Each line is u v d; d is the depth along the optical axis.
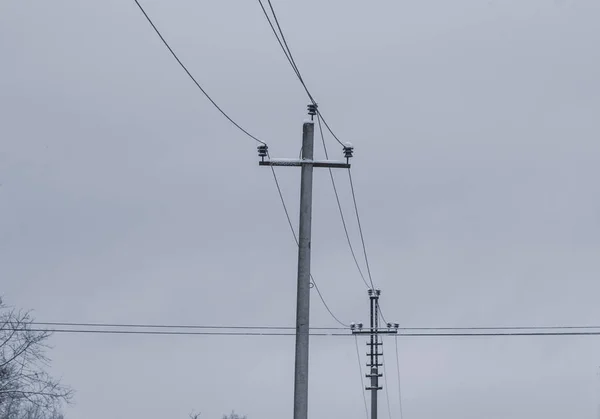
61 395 56.78
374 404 102.81
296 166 40.41
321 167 40.47
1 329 56.25
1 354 56.38
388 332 101.69
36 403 56.34
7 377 55.72
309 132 40.38
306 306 38.97
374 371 103.62
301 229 39.69
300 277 39.19
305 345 38.62
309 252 39.44
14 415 60.34
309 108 40.56
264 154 40.31
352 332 102.06
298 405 38.22
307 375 38.44
